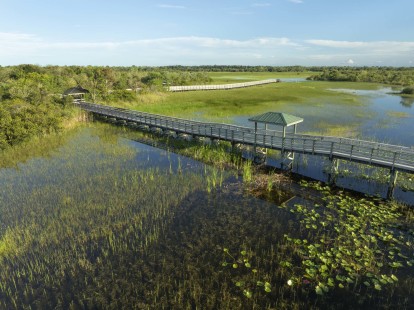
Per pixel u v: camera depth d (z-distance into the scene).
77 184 15.45
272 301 7.80
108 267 9.13
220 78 111.75
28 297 8.08
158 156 20.23
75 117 31.77
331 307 7.59
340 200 13.47
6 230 11.04
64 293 8.20
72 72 66.44
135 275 8.80
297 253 9.66
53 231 11.02
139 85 56.44
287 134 19.58
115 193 14.27
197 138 23.17
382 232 10.68
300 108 40.62
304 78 118.44
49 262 9.41
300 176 16.52
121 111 31.69
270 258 9.45
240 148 20.97
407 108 40.03
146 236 10.68
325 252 9.58
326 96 54.22
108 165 18.42
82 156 20.19
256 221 11.68
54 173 17.14
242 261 9.30
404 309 7.48
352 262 9.07
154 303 7.82
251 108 40.88
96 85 49.81
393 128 28.12
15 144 22.58
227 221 11.70
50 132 26.09
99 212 12.45
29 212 12.58
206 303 7.77
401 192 14.11
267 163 18.73
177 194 14.14
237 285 8.27
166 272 8.90
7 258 9.60
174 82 71.38
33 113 25.94
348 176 16.17
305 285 8.31
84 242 10.41
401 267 8.93
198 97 53.03
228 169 17.56
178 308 7.65
